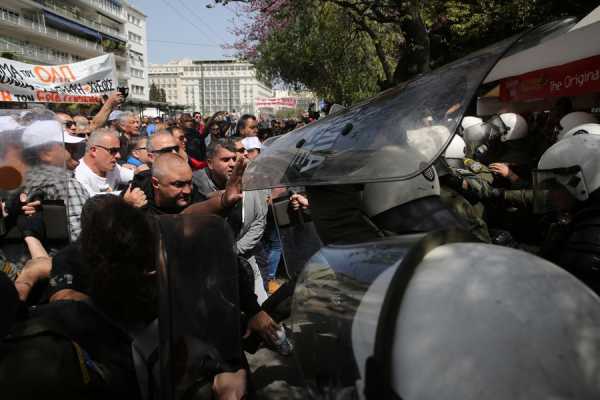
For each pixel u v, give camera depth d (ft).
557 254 6.20
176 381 3.54
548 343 2.48
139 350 3.97
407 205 6.09
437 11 36.06
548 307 2.60
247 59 59.52
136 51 281.33
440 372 2.46
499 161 13.10
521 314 2.55
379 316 2.76
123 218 4.25
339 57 51.78
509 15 32.35
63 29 187.11
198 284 3.88
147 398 3.87
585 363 2.45
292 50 55.77
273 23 46.50
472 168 11.37
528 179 12.56
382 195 6.15
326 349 3.18
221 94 451.12
